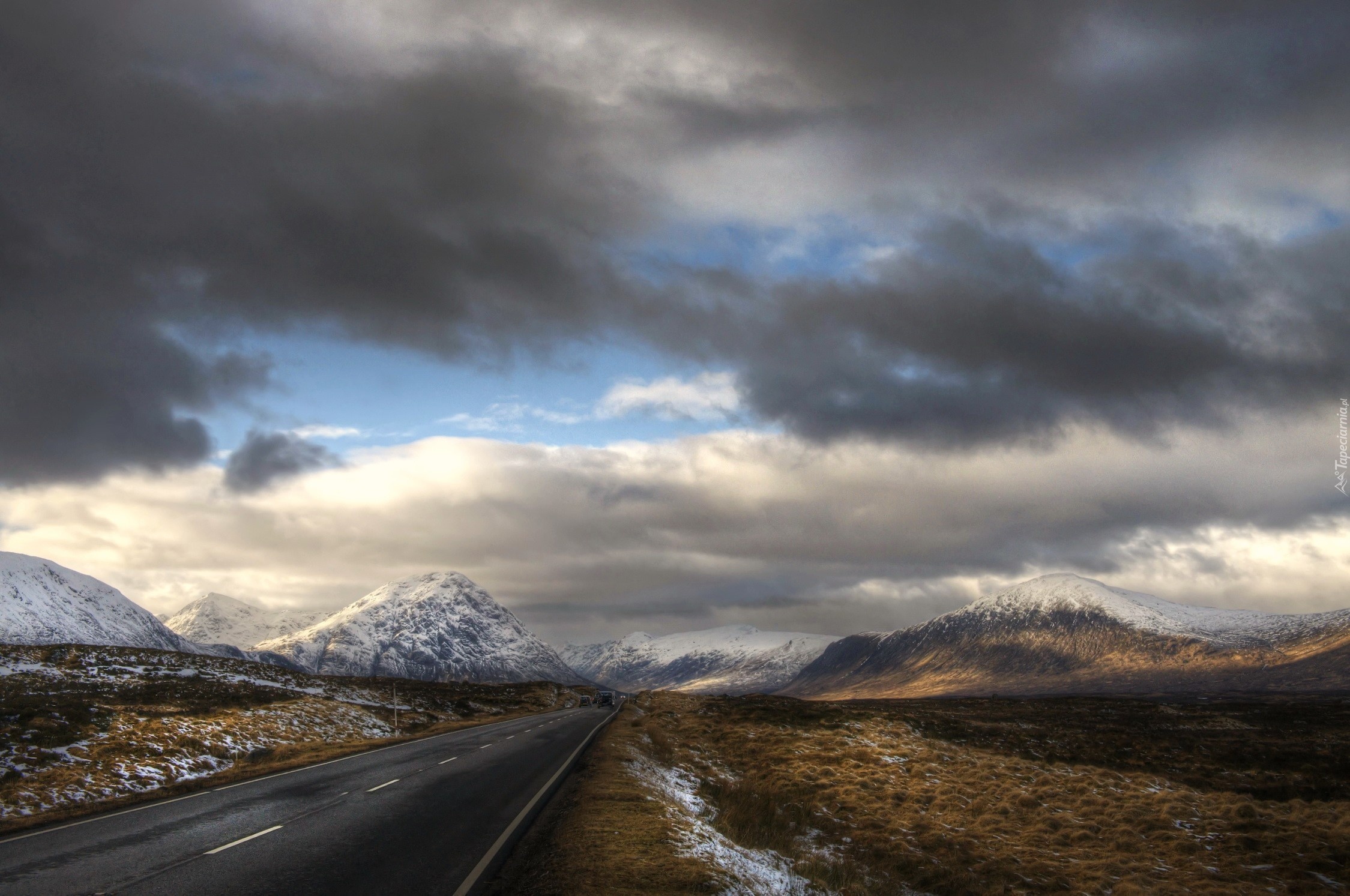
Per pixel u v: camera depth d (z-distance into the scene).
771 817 22.12
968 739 47.38
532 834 15.22
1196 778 35.94
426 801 18.92
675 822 17.30
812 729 43.59
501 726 50.41
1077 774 31.98
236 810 17.61
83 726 28.14
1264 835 21.83
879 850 20.84
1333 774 37.84
